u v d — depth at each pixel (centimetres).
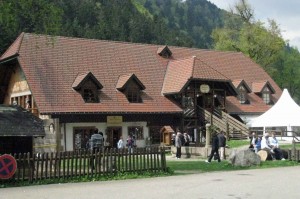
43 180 1948
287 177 1991
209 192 1579
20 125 2208
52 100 3825
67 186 1830
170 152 4012
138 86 4281
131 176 2138
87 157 2072
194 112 4488
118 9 13550
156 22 14225
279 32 7106
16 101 4203
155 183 1875
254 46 7062
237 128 4350
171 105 4372
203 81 4494
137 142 4147
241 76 5378
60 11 3094
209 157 2867
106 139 3997
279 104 4031
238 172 2273
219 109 4622
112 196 1523
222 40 7181
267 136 2927
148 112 4172
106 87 4206
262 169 2411
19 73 4166
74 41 4506
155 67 4741
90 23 12731
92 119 3941
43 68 4047
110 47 4684
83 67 4294
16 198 1518
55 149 2667
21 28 4491
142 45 4947
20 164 1916
